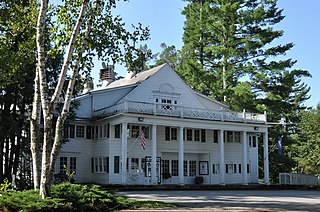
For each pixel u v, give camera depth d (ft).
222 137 115.96
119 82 135.44
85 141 112.37
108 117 104.88
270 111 162.40
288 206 53.06
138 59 54.90
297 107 205.46
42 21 46.32
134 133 109.91
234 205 53.11
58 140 44.98
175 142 116.78
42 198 41.91
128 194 76.74
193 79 151.12
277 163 166.71
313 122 157.17
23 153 97.19
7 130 83.61
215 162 123.85
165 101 119.03
